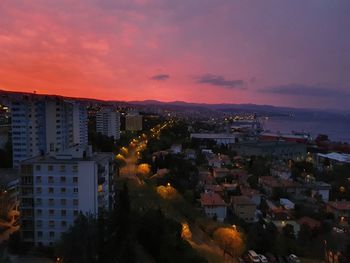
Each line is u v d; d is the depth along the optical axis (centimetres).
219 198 13062
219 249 9625
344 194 16012
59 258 7019
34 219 8069
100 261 6550
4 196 10175
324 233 11094
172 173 16212
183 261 7275
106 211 8044
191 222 11338
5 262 7038
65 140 16412
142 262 6994
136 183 13975
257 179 17950
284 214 12450
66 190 8038
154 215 8294
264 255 9625
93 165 8000
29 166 8044
